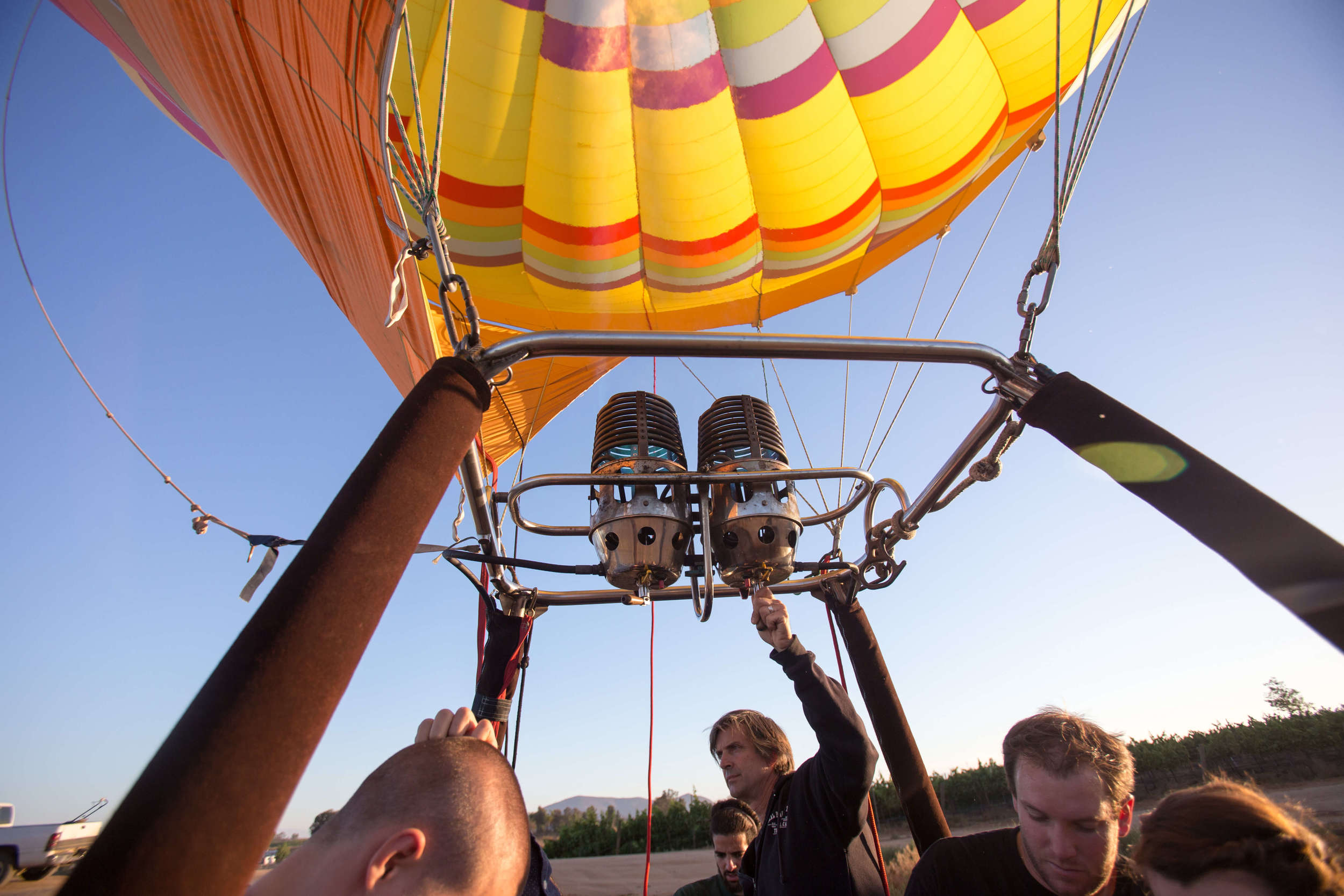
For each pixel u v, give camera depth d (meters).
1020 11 4.27
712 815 3.95
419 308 2.73
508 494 2.67
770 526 2.72
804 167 4.76
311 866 1.08
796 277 5.49
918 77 4.47
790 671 2.35
